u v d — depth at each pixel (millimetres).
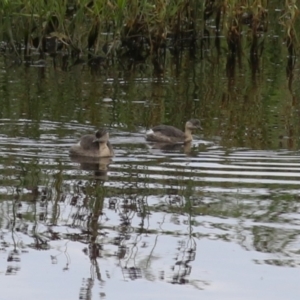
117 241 12523
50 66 26688
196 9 30469
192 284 11188
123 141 18141
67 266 11727
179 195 14469
